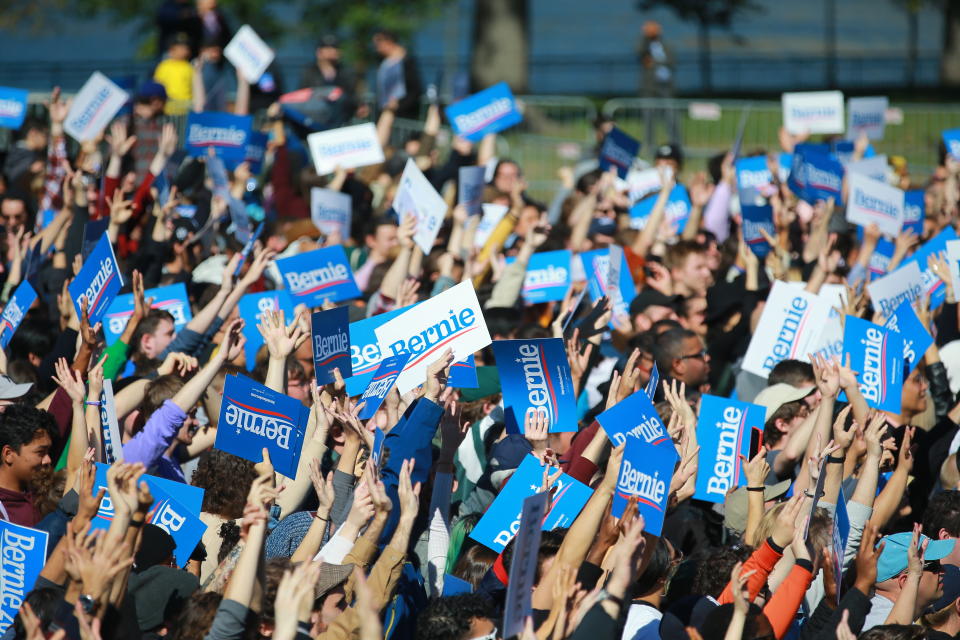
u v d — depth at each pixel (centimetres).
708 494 2472
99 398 2227
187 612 1742
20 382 2698
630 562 1666
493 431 2592
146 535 1961
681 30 17500
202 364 2981
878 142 7712
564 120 7862
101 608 1641
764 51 16012
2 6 13212
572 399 2294
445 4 12106
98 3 12225
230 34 6297
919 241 4153
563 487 2141
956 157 4906
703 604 1959
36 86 10319
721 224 4747
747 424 2481
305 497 2284
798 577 1923
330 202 3991
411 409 2186
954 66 12512
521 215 4384
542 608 1862
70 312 2995
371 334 2392
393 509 2062
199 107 5438
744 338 3528
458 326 2266
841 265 4159
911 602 1953
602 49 15975
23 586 1841
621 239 4166
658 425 2133
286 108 5538
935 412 2972
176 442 2447
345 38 11600
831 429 2669
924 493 2677
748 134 7744
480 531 2109
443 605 1784
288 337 2292
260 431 2141
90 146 3950
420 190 3353
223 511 2256
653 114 7769
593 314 2958
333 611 1867
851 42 16538
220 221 4197
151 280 3459
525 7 11356
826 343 3334
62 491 2192
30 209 4181
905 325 2800
